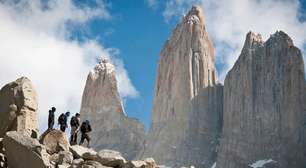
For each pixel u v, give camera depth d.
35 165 30.05
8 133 31.45
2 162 31.00
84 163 31.67
